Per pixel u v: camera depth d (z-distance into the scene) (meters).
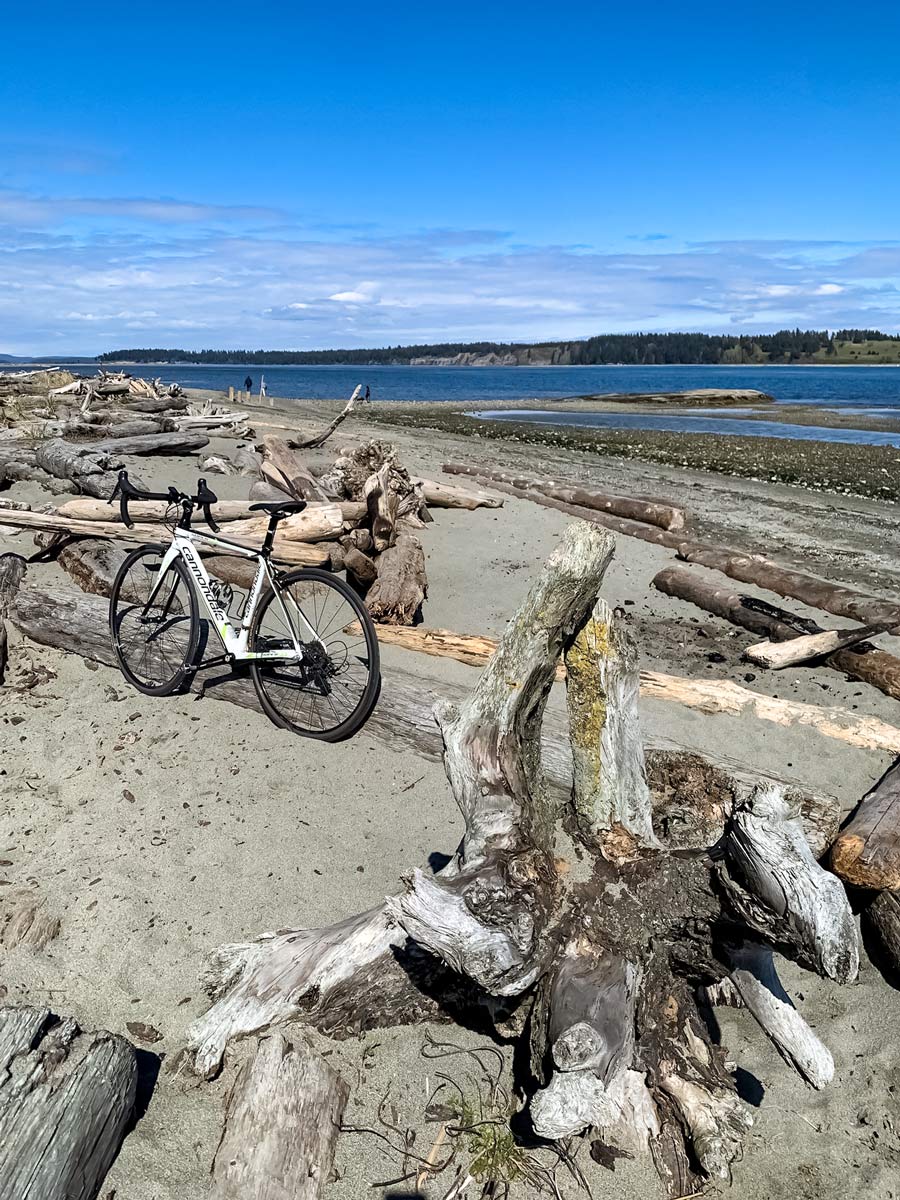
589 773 3.02
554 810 3.21
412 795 4.66
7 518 7.59
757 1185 2.69
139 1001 3.27
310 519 8.08
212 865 4.04
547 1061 2.64
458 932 2.51
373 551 8.18
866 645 6.74
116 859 4.05
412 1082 2.97
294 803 4.55
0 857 4.05
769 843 2.39
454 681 5.89
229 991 3.18
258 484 9.98
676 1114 2.70
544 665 2.99
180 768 4.82
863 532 12.42
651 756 4.04
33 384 20.94
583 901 2.83
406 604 6.76
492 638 6.93
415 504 10.58
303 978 3.10
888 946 3.66
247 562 7.66
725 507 14.38
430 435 25.52
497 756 3.00
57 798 4.54
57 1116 2.40
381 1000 3.11
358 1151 2.70
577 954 2.72
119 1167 2.58
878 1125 2.93
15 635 6.23
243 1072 2.86
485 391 83.19
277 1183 2.50
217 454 13.44
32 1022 2.60
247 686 5.45
